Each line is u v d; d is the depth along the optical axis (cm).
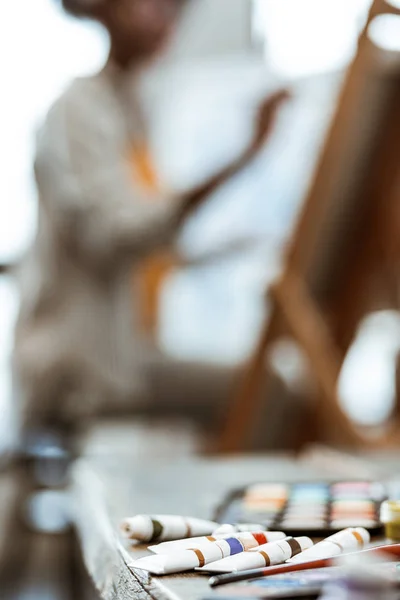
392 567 40
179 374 221
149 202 200
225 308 290
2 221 385
